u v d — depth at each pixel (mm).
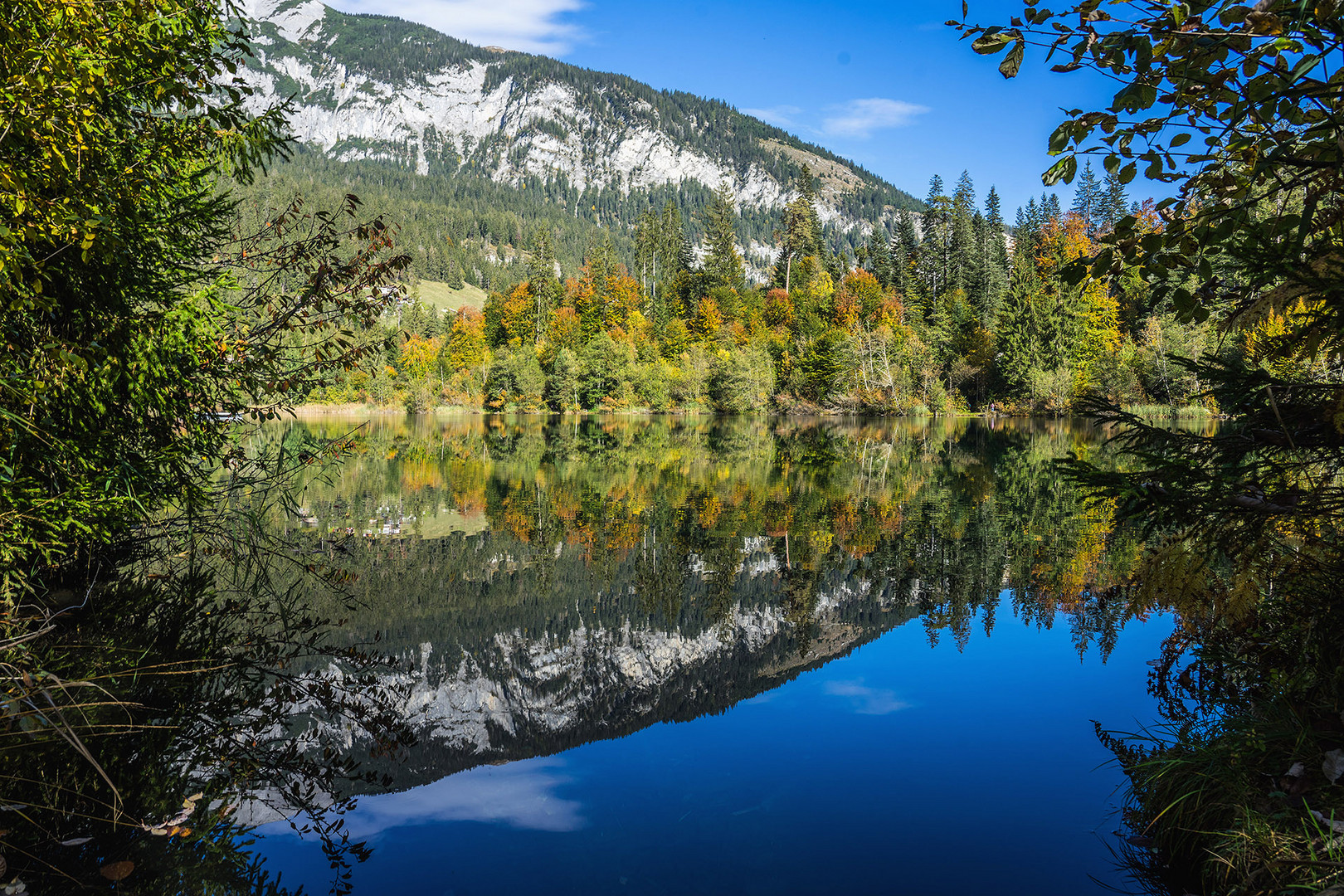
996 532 8836
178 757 3166
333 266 6219
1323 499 2457
